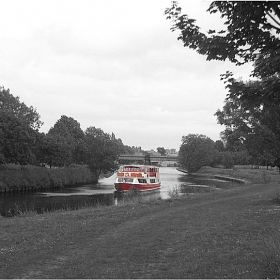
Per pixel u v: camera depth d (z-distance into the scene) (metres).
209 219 16.11
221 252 9.67
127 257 9.45
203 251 9.80
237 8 6.50
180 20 7.35
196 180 85.31
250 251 9.62
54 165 79.19
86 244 11.23
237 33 6.90
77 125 112.94
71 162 87.31
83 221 16.30
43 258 9.56
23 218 18.44
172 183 73.69
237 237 11.67
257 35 6.80
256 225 13.77
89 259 9.36
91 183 76.12
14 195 48.78
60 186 63.19
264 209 19.20
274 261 7.76
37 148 73.94
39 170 60.22
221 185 66.25
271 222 14.45
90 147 85.38
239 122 22.38
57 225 15.16
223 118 23.11
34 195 49.00
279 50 6.59
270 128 21.38
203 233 12.52
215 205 22.64
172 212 19.31
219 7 6.81
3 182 51.25
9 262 9.20
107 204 38.06
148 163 144.12
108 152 84.75
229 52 7.09
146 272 8.01
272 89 7.33
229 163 117.12
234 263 8.41
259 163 23.58
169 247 10.54
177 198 28.73
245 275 7.34
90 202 40.69
